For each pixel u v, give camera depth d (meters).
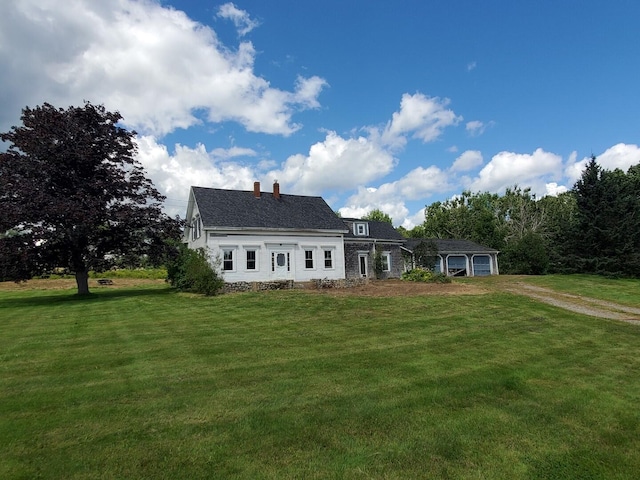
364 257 30.66
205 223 23.22
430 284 22.34
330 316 12.65
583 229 30.16
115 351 8.42
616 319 12.78
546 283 24.36
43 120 20.09
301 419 4.98
